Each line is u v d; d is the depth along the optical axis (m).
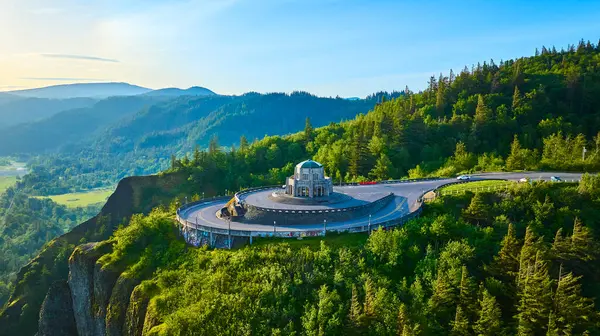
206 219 124.00
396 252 92.31
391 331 74.44
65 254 186.88
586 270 89.44
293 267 91.00
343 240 100.75
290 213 115.94
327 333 75.69
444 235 98.75
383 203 130.25
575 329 72.50
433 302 79.25
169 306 93.00
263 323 80.56
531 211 108.50
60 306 138.38
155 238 120.19
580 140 162.12
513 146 164.88
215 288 91.69
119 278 110.81
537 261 77.88
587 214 104.44
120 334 104.31
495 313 73.94
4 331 161.75
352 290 78.69
